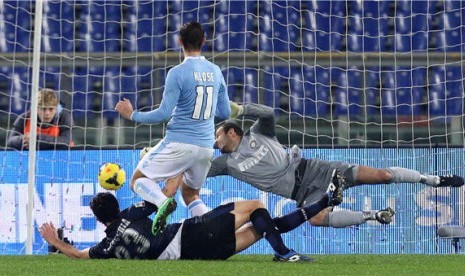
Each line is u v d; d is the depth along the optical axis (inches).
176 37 2247.8
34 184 1395.2
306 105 2149.4
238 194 1396.4
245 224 1034.7
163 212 954.7
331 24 2260.1
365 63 2018.9
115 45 2250.2
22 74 2148.1
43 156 1408.7
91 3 2249.0
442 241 1382.9
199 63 1021.8
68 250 1015.6
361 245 1384.1
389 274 810.2
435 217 1390.3
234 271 824.9
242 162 1316.4
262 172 1320.1
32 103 1369.3
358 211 1263.5
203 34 1031.6
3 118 2139.5
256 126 1330.0
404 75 2170.3
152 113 1003.3
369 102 2177.7
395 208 1391.5
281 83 2133.4
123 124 2000.5
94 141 2046.0
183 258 981.2
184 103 1016.9
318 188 1327.5
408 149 1413.6
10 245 1398.9
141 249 976.9
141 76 2127.2
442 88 2164.1
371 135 2003.0
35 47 1382.9
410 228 1386.6
